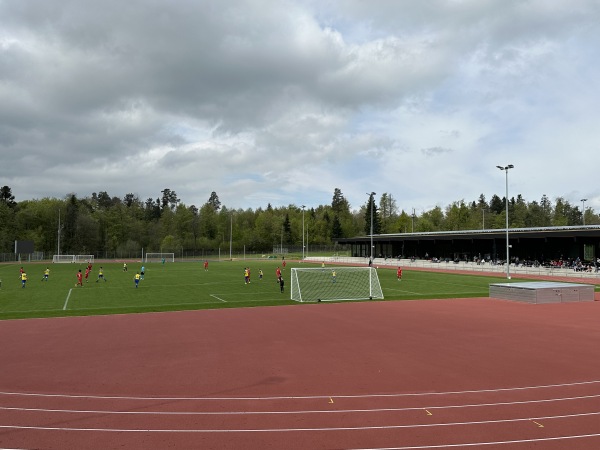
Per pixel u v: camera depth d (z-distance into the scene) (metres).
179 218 150.25
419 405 11.25
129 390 12.52
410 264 81.62
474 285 45.38
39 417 10.52
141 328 22.09
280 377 13.75
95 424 10.10
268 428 9.84
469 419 10.31
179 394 12.19
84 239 128.25
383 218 163.38
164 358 16.16
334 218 165.00
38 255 111.44
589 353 16.88
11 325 22.88
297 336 20.20
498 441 9.14
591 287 33.28
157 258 118.44
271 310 28.48
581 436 9.38
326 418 10.41
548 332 21.12
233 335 20.42
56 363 15.45
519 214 143.75
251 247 151.50
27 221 125.00
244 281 49.31
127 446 8.94
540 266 63.09
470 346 18.11
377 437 9.34
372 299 34.19
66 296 35.22
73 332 21.03
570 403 11.39
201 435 9.48
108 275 58.69
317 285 44.09
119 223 136.62
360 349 17.61
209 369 14.69
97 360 15.87
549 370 14.49
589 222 155.75
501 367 14.87
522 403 11.40
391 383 13.10
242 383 13.15
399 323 23.67
